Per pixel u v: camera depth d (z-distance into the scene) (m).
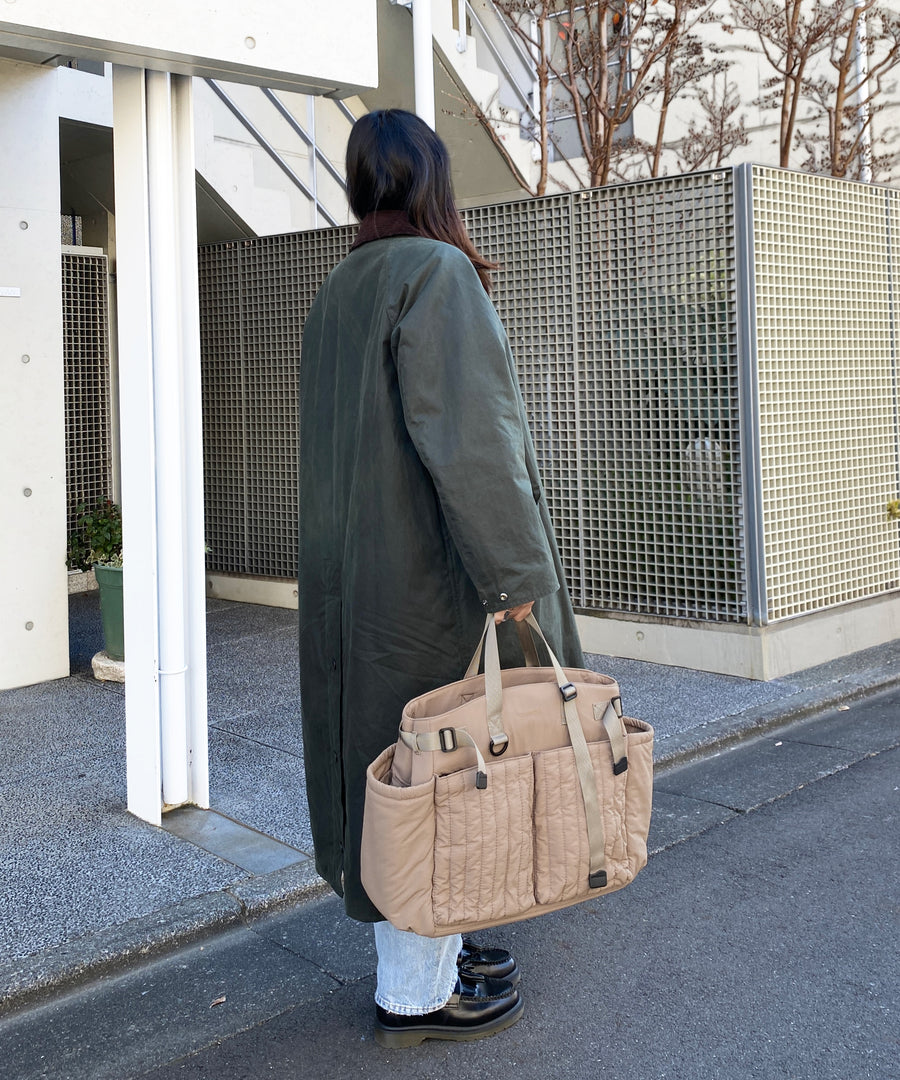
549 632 2.13
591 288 5.59
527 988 2.56
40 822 3.53
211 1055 2.29
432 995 2.26
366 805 1.94
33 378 5.18
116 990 2.57
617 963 2.68
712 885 3.13
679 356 5.32
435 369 1.89
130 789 3.59
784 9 7.62
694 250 5.21
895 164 8.72
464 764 1.94
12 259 5.05
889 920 2.88
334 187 8.39
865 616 5.84
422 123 2.19
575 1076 2.19
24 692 5.18
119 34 2.94
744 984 2.56
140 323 3.36
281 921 2.94
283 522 7.22
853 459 5.67
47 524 5.30
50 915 2.84
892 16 8.39
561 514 5.86
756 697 4.97
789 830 3.54
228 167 7.28
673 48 7.43
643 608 5.64
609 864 2.01
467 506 1.84
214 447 7.56
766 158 9.45
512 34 9.31
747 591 5.24
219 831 3.44
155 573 3.43
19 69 5.01
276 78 3.39
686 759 4.28
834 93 8.76
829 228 5.43
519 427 1.93
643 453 5.51
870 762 4.21
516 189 9.85
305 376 2.35
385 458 2.02
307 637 2.29
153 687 3.47
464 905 1.92
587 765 1.98
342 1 3.45
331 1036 2.36
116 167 3.36
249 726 4.62
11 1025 2.43
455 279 1.95
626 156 9.58
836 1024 2.38
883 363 5.82
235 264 7.25
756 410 5.09
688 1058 2.25
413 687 2.04
